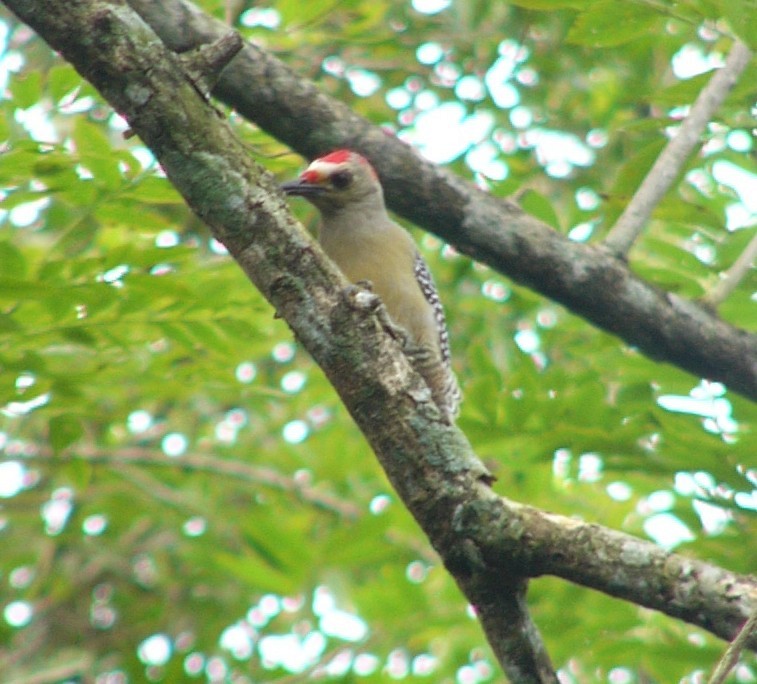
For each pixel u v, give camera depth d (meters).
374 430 6.68
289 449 15.45
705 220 12.25
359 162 12.25
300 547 12.35
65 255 10.04
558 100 16.33
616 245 11.18
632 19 10.26
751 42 9.50
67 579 15.99
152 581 16.30
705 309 11.33
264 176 6.94
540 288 11.09
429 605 12.59
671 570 5.95
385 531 12.34
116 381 10.92
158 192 9.59
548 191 15.76
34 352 9.84
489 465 13.38
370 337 6.73
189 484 15.87
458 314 15.99
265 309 10.22
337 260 12.27
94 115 13.80
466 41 15.74
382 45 15.62
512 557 6.30
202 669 14.58
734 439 10.84
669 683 11.35
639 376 11.63
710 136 12.05
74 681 14.93
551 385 11.55
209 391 11.41
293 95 10.52
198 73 6.93
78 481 12.20
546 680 6.45
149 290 9.54
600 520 13.24
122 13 6.89
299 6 11.91
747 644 5.61
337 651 12.38
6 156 9.16
